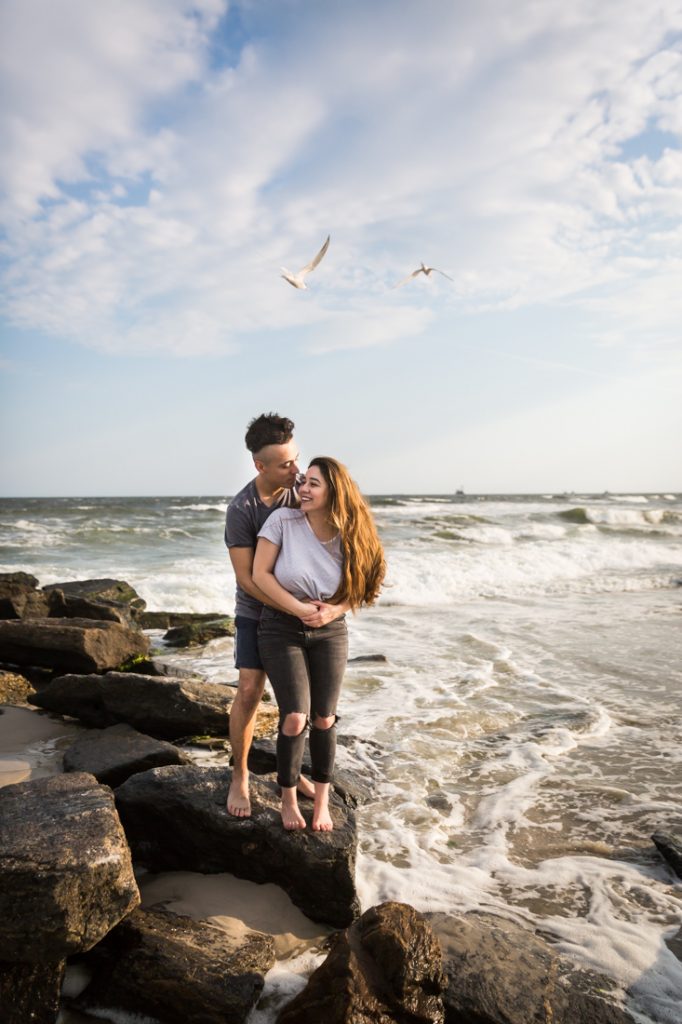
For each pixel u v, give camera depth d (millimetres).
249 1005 2682
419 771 5215
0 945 2537
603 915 3395
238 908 3312
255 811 3559
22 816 3088
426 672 8133
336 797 3900
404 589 14570
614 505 54031
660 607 13078
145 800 3664
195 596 13172
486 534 23844
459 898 3525
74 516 33156
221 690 5828
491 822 4418
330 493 3342
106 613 9555
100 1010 2762
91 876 2664
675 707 6855
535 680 7812
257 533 3443
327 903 3289
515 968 2867
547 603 13695
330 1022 2451
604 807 4645
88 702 5840
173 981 2705
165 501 84938
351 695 7164
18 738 5453
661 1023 2678
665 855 3902
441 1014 2662
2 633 7363
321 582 3342
